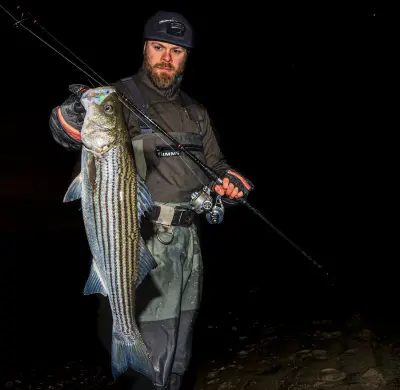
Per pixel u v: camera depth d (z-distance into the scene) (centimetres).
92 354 571
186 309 347
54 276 797
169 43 335
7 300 708
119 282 286
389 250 836
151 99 336
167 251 330
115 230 281
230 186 336
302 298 658
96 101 274
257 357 494
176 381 348
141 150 323
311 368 439
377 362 429
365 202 1220
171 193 329
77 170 332
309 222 1072
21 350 580
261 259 846
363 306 592
